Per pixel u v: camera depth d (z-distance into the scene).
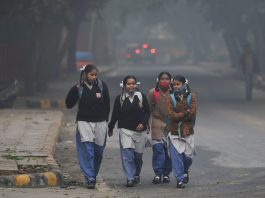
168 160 25.84
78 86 25.22
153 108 25.81
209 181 25.92
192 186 24.95
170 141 24.72
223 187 24.50
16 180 24.16
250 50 66.50
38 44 73.62
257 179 26.03
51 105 59.09
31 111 49.34
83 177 26.67
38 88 72.38
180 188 24.41
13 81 63.53
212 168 28.91
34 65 67.94
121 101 25.28
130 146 25.09
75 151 33.16
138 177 25.69
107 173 28.00
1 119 43.34
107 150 34.12
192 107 24.73
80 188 24.50
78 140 25.06
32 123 41.03
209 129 42.91
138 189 24.48
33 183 24.38
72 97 25.31
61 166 28.95
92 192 23.66
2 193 22.67
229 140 37.69
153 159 25.80
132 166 25.14
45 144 31.83
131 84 25.19
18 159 27.44
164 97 25.62
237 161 30.61
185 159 24.86
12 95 56.62
